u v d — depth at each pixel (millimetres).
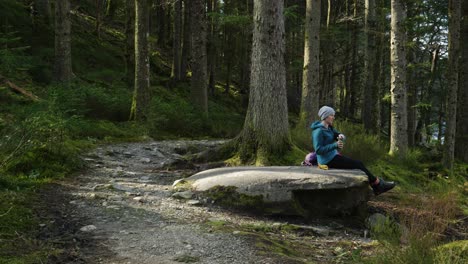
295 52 30047
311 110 13477
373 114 22219
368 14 19344
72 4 29375
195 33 18750
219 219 5719
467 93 15461
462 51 15508
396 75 12523
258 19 8898
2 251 3918
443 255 3900
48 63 17406
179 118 16250
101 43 24281
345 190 6660
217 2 27812
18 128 6965
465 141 15508
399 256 3982
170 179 7992
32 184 6301
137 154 10539
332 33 24453
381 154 11062
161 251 4254
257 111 8961
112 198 6137
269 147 8805
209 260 4082
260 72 8930
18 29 18969
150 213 5613
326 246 5273
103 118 14805
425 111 27125
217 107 22344
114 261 3932
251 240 4785
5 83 12195
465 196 9555
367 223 6551
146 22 14672
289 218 6430
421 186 10672
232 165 8852
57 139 8023
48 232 4590
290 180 6508
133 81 20594
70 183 6887
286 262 4164
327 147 6910
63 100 12078
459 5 12531
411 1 18203
